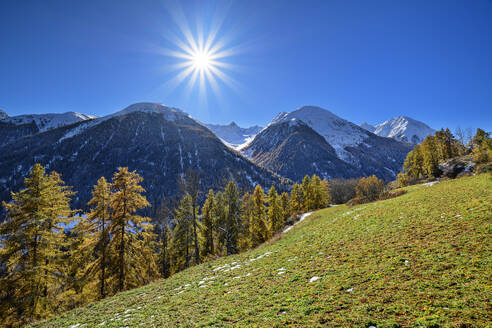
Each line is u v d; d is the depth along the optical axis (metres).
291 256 14.24
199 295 10.93
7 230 17.66
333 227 19.67
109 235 21.83
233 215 37.38
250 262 15.57
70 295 20.53
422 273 7.68
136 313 10.21
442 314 5.43
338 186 100.62
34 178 19.38
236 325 7.06
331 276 9.41
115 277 21.45
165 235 40.28
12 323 16.39
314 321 6.35
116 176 21.77
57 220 20.73
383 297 6.82
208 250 37.16
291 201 61.53
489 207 12.18
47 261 20.19
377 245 11.73
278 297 8.66
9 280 17.23
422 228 12.22
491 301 5.46
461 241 9.31
